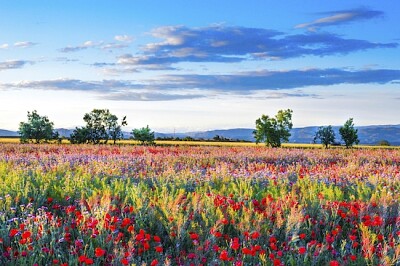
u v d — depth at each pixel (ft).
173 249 21.20
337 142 221.25
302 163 65.26
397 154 84.79
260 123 208.74
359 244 21.65
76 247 19.22
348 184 38.81
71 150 89.20
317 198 28.86
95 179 36.76
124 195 30.68
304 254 19.21
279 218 22.76
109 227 20.74
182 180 38.50
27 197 28.22
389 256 18.65
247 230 22.04
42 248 18.95
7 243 20.65
